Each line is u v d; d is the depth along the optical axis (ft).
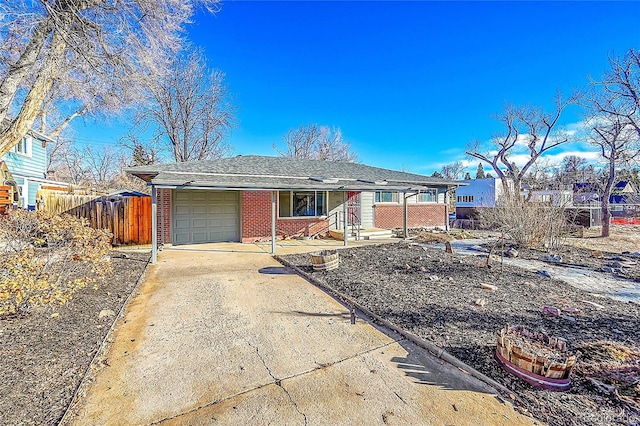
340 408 8.42
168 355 11.30
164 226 36.04
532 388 9.00
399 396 8.90
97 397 8.82
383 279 21.06
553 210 34.24
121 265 24.98
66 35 24.76
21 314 13.66
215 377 9.91
